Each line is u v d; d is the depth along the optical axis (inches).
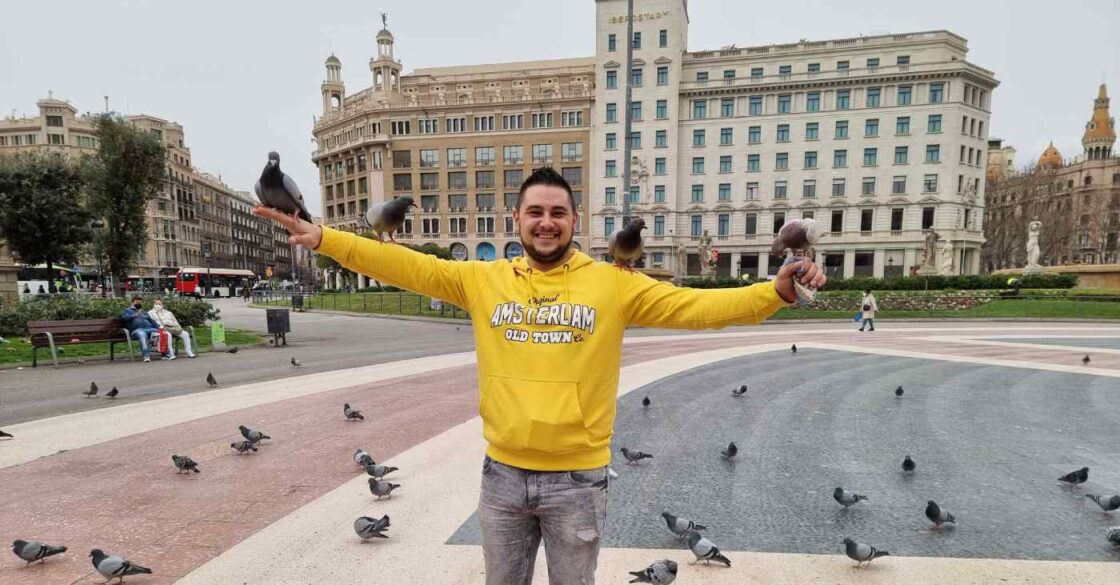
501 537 75.8
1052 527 147.9
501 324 74.2
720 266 2352.4
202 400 300.7
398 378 375.9
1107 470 193.3
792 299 65.9
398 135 2674.7
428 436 229.5
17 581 117.8
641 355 494.0
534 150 2549.2
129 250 1000.2
